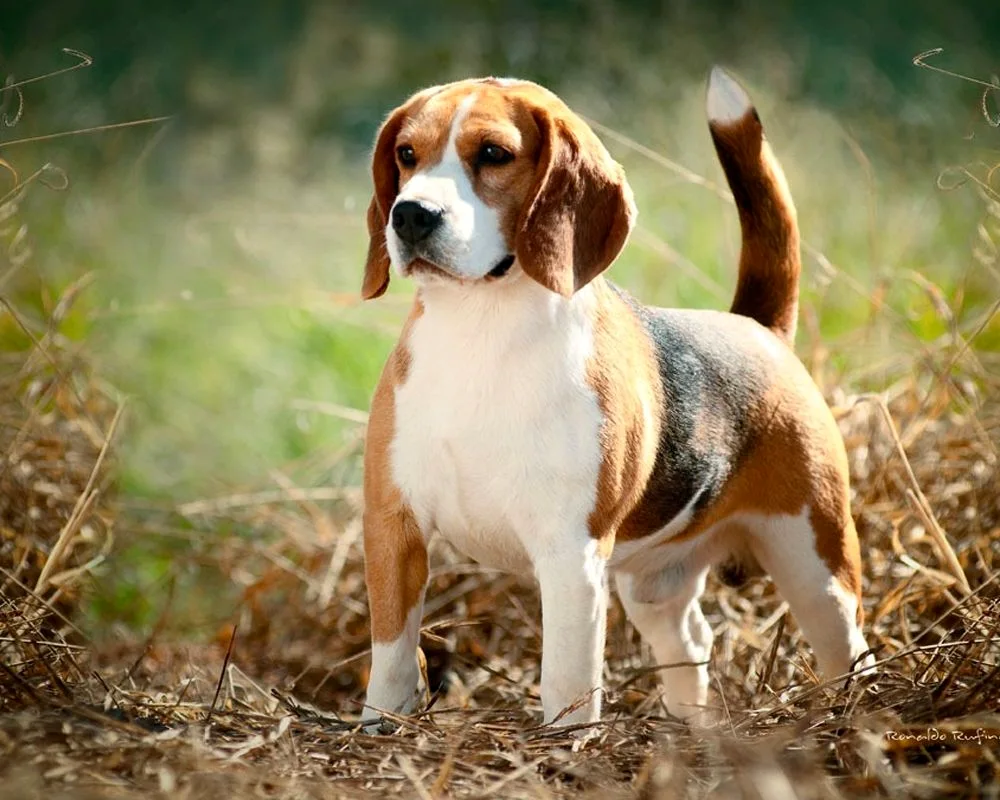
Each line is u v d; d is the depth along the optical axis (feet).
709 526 28.63
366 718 25.68
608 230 25.68
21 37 67.26
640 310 28.04
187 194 60.03
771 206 30.53
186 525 39.68
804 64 64.90
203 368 47.88
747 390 28.45
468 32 69.00
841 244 48.62
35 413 33.47
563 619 25.12
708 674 31.17
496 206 24.80
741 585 30.32
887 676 26.48
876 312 39.58
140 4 70.44
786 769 22.74
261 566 38.11
